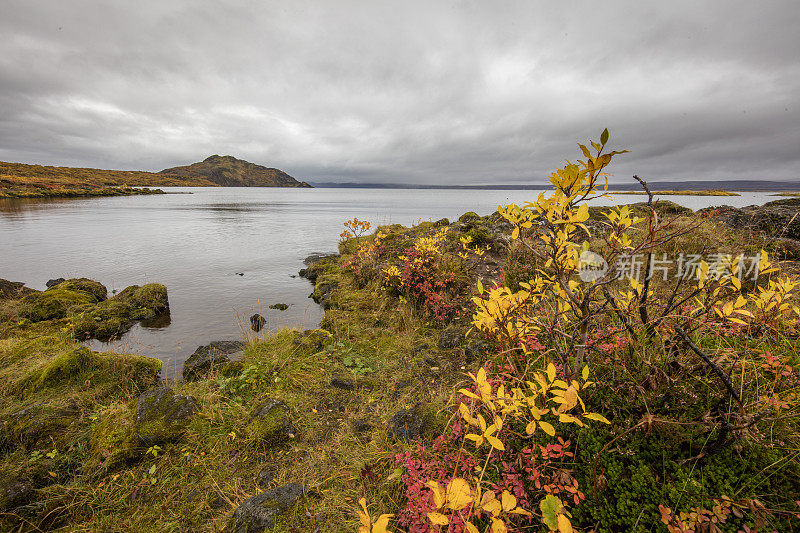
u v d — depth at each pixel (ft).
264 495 7.93
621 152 4.08
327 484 8.50
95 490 8.66
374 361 14.73
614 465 5.91
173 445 10.04
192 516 8.02
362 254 28.71
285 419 10.87
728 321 7.12
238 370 14.26
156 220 100.32
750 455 5.42
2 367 15.80
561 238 5.42
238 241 63.52
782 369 6.61
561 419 4.31
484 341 13.35
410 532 6.00
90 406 12.38
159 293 27.09
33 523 7.88
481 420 4.36
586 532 5.52
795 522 4.63
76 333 20.56
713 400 6.21
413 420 9.89
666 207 25.93
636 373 6.86
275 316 24.77
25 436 10.39
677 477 5.45
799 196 30.55
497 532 3.94
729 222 25.50
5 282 29.48
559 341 8.51
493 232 31.27
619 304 7.43
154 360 16.05
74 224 87.04
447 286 19.58
